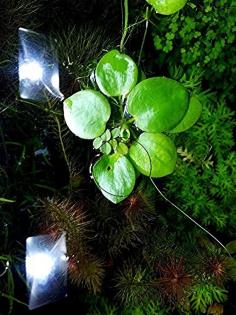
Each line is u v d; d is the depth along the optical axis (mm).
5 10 239
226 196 294
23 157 258
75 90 229
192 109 150
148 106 140
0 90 251
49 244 203
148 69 375
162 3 142
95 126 145
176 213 294
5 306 260
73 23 350
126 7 153
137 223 236
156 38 404
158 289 238
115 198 150
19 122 269
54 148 279
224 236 307
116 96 149
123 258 261
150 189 276
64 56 226
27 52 188
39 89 195
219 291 260
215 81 455
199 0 418
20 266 253
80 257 220
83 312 281
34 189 268
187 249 255
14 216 257
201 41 431
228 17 426
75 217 221
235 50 445
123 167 148
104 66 143
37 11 288
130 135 152
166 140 148
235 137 369
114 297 250
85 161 275
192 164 291
